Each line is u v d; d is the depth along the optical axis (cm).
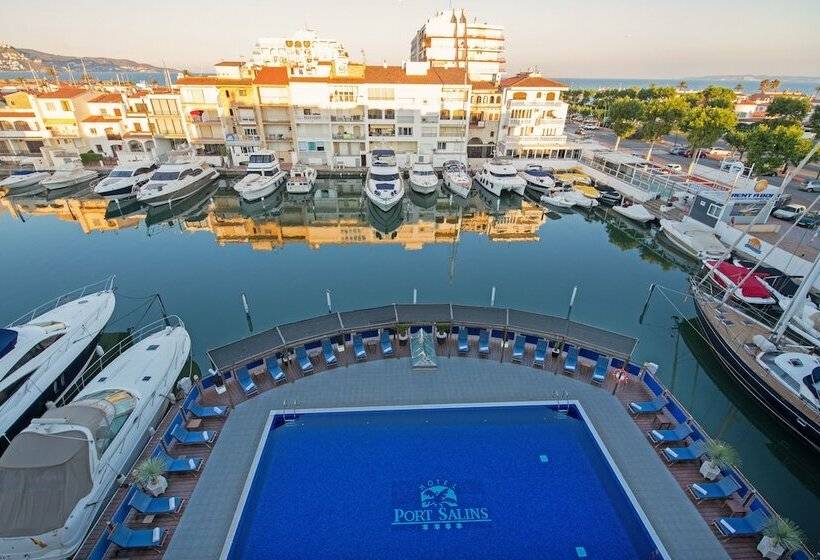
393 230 4206
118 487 1297
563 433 1477
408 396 1595
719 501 1244
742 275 2722
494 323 1822
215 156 5741
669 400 1533
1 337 1680
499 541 1141
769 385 1786
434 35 8519
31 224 4238
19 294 2850
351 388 1633
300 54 11244
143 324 2489
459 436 1457
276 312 2628
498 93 6022
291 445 1419
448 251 3634
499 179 5075
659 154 6819
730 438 1853
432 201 5053
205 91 5666
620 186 4966
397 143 5812
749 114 10538
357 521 1183
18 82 11394
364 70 5888
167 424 1481
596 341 1719
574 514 1210
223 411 1498
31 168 5475
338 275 3152
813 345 2128
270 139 5919
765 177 5212
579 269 3316
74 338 1980
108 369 1716
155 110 5759
